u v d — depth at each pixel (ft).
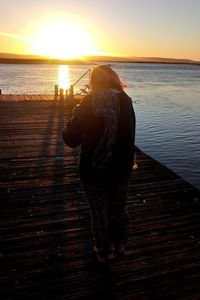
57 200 15.84
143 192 16.92
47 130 30.86
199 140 46.83
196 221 14.03
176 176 19.43
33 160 21.95
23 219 13.89
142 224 13.61
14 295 9.55
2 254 11.43
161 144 44.68
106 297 9.58
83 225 13.52
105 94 9.04
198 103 92.27
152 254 11.59
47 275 10.42
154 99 101.50
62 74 294.05
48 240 12.35
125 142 9.44
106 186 9.80
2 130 30.42
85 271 10.64
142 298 9.57
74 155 23.34
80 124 9.04
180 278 10.41
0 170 19.84
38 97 56.49
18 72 312.71
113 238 10.85
